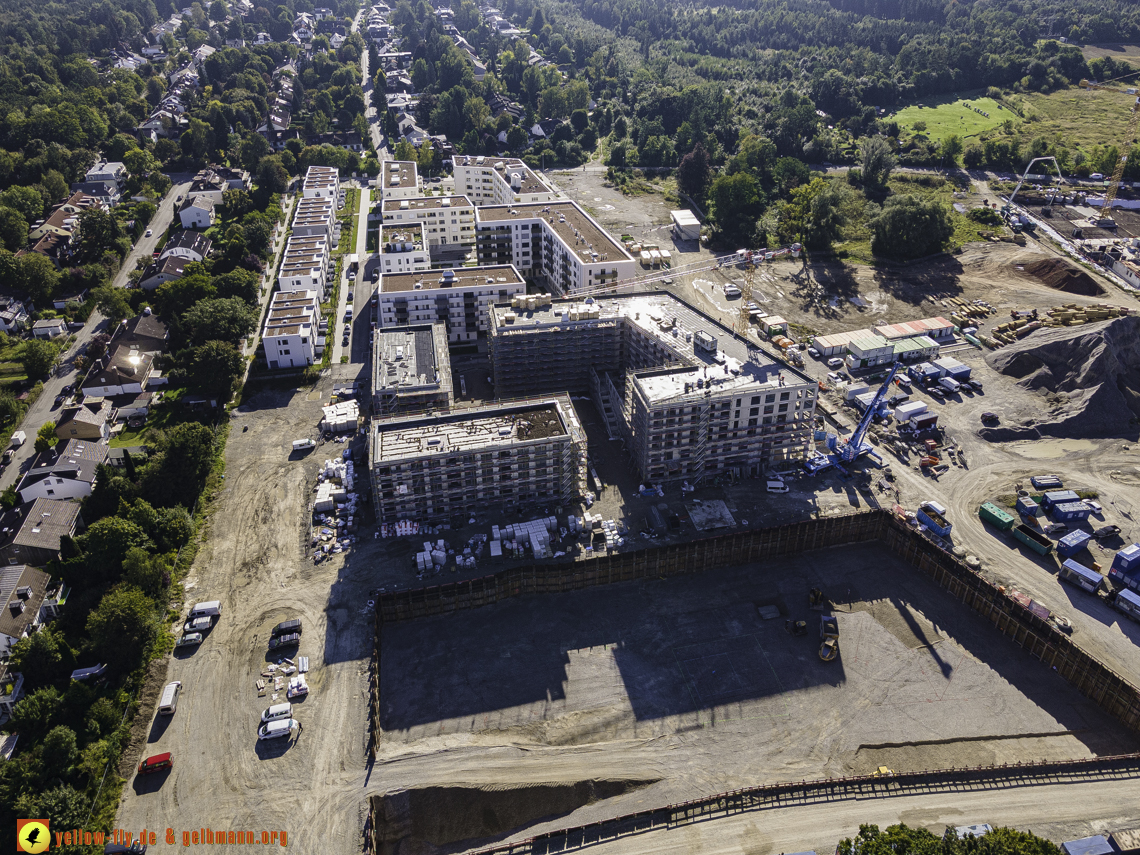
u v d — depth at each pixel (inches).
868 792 5078.7
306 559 6894.7
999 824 4847.4
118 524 6545.3
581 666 6038.4
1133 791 5032.0
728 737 5511.8
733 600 6668.3
